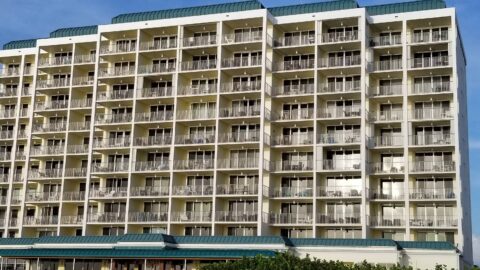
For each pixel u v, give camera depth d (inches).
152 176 3440.0
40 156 3673.7
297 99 3292.3
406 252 2637.8
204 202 3329.2
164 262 2642.7
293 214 3152.1
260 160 3181.6
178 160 3356.3
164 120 3403.1
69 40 3752.5
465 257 3154.5
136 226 3358.8
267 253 2571.4
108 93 3577.8
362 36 3184.1
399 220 3031.5
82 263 2780.5
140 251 2664.9
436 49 3186.5
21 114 3860.7
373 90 3235.7
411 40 3228.3
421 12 3174.2
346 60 3253.0
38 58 3809.1
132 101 3506.4
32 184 3747.5
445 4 3248.0
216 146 3282.5
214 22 3412.9
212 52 3464.6
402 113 3171.8
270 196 3191.4
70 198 3565.5
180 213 3272.6
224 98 3385.8
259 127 3331.7
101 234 3447.3
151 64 3592.5
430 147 3058.6
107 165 3501.5
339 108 3275.1
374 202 3112.7
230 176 3339.1
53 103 3796.8
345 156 3196.4
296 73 3294.8
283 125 3302.2
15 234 3725.4
